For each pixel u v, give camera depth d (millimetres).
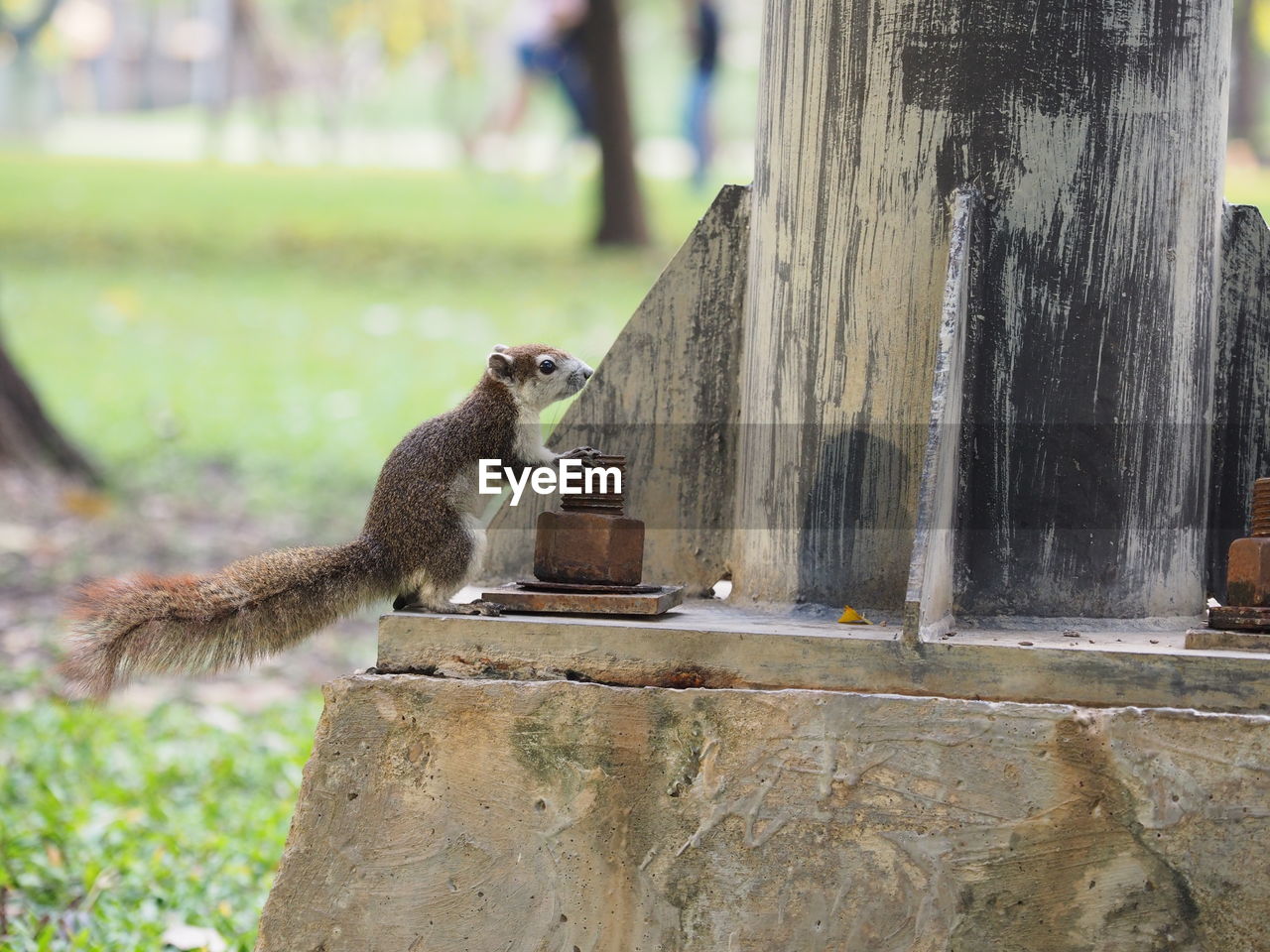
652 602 3684
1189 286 3896
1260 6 34625
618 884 3490
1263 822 3201
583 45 21859
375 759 3586
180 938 4680
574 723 3510
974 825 3330
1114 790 3270
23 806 5934
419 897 3557
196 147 39719
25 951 4555
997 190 3811
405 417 12914
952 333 3611
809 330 3969
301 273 19016
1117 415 3836
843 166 3910
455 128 41438
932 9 3811
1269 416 4117
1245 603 3510
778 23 4078
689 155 30859
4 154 31828
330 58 44500
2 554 9375
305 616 3807
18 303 16672
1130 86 3795
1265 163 31594
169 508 10656
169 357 14805
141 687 7805
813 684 3453
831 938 3393
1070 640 3584
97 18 53125
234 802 6086
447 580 3844
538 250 21094
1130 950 3270
